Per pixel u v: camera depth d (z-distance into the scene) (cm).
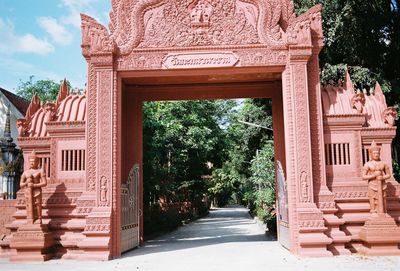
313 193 959
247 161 2819
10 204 1087
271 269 773
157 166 1905
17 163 1905
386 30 1664
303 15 1005
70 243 949
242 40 1009
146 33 1017
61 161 1025
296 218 949
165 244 1222
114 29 1026
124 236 1042
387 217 906
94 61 992
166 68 1002
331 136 1020
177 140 2275
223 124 3378
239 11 1020
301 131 970
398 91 1533
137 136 1229
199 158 2656
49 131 1031
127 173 1205
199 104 2464
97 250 923
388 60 1698
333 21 1513
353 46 1598
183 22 1016
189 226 2305
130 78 1113
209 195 4669
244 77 1130
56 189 1002
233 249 1059
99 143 974
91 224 933
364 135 1021
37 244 903
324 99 1066
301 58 987
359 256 905
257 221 2308
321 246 920
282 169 1147
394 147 1670
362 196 983
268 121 2072
